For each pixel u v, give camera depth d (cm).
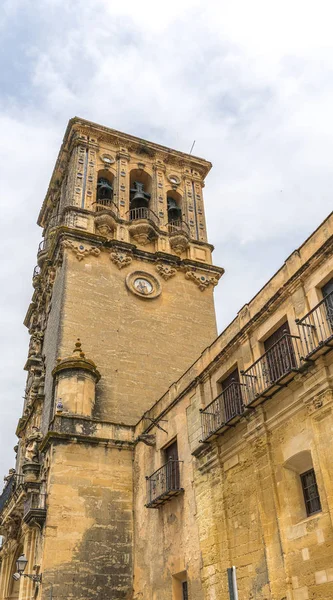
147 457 2233
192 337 3017
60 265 3031
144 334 2891
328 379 1324
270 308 1631
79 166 3425
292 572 1322
